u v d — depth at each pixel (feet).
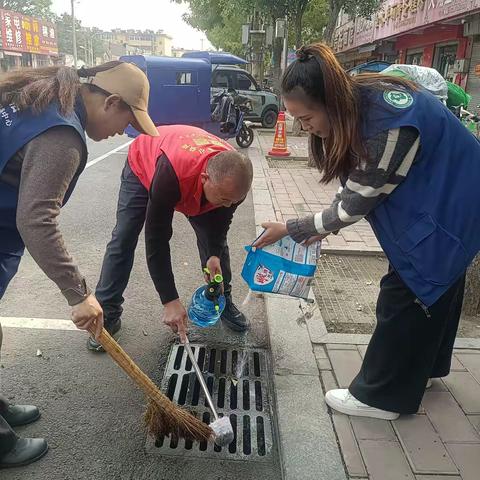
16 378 8.91
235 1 47.80
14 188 5.86
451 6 37.04
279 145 32.76
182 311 8.03
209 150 7.88
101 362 9.48
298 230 7.36
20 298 11.95
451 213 6.50
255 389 8.89
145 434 7.75
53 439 7.59
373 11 43.50
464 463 7.14
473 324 10.98
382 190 6.39
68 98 5.60
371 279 13.73
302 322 10.41
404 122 5.99
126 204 9.45
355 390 8.02
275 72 55.21
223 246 9.87
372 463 7.12
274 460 7.35
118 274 9.84
